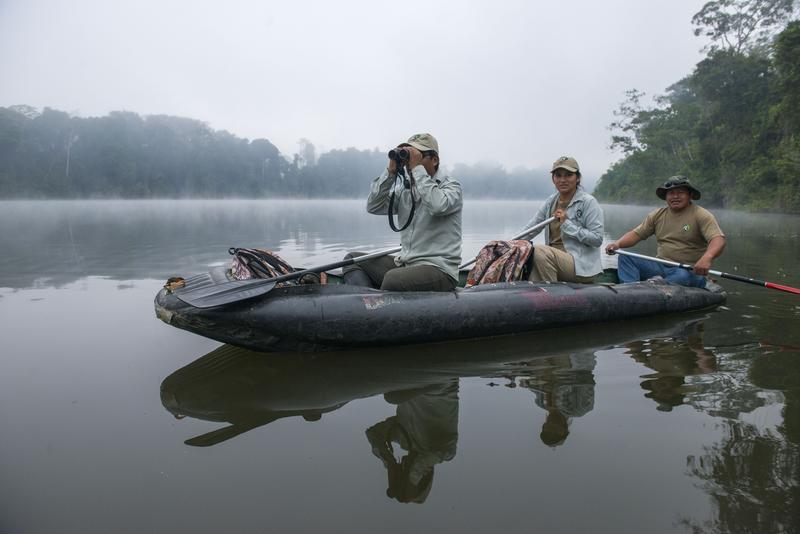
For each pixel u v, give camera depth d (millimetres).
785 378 2115
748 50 25062
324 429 1714
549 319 2916
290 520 1243
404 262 2936
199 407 1898
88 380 2170
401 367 2324
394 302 2596
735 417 1739
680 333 2887
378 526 1215
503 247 3307
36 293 3953
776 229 10422
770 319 3221
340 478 1419
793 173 17531
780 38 17625
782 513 1236
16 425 1753
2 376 2209
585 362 2373
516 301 2848
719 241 3539
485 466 1464
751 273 4828
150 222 13570
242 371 2279
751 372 2197
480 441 1607
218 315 2338
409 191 2922
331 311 2465
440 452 1547
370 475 1433
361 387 2084
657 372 2217
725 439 1587
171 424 1758
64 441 1638
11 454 1558
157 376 2215
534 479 1396
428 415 1805
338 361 2412
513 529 1197
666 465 1449
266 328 2389
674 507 1267
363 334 2510
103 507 1301
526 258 3209
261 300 2426
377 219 15695
